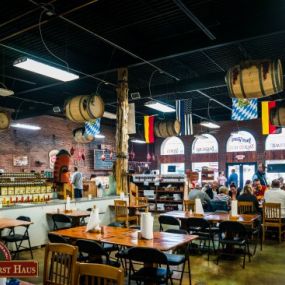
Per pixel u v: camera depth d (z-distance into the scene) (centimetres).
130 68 873
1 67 826
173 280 476
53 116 1438
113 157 1706
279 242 738
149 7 548
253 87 512
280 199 760
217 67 864
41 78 928
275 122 745
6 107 1252
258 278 492
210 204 801
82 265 233
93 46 726
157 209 1252
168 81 983
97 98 720
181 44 668
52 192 802
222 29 621
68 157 870
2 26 600
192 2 536
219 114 1527
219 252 577
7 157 1259
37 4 502
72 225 658
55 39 679
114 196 838
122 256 409
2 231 608
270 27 571
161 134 977
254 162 1541
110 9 553
